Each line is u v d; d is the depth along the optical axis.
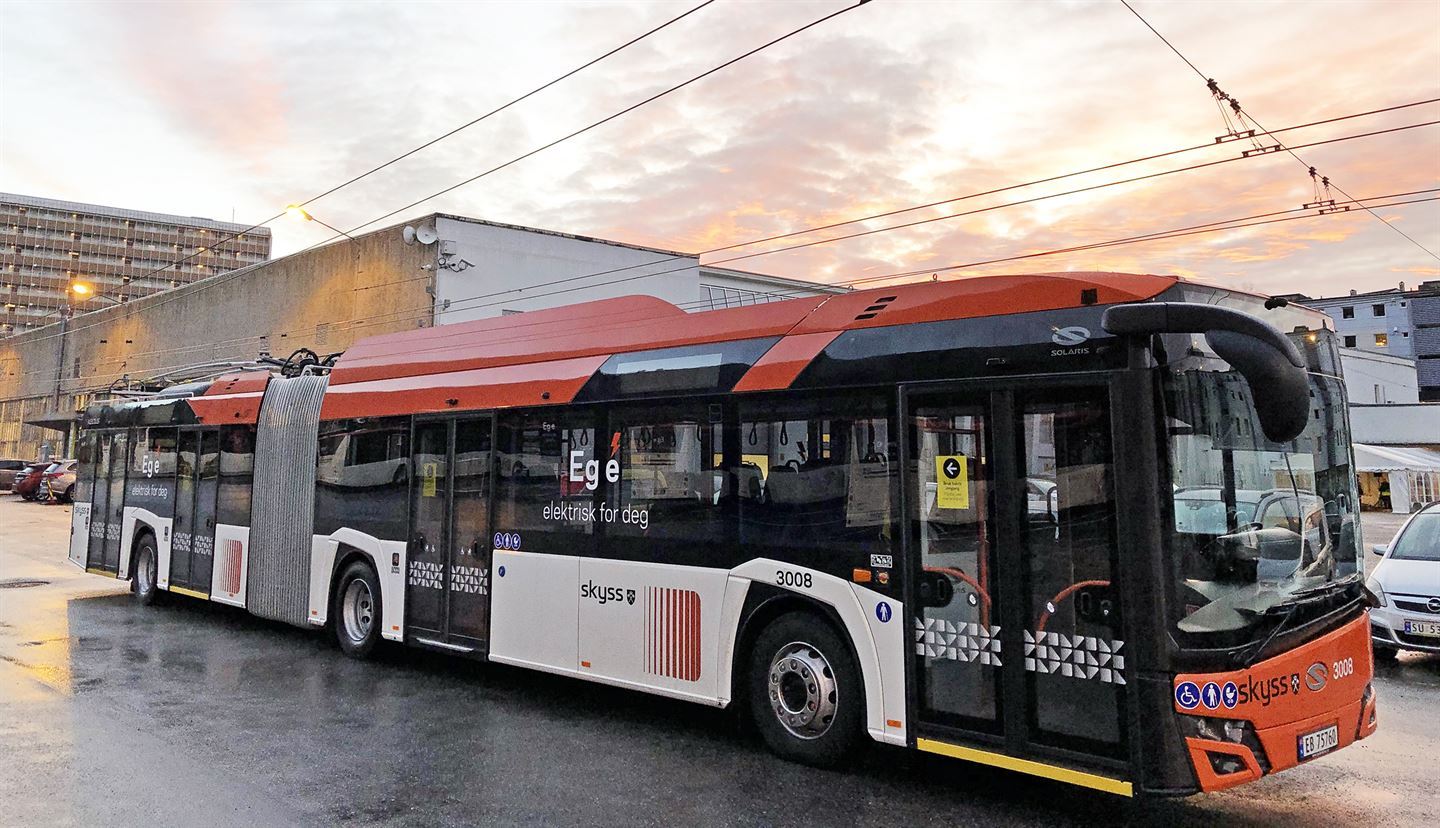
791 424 5.79
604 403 6.92
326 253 31.48
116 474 13.34
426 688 7.73
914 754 5.95
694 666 6.13
